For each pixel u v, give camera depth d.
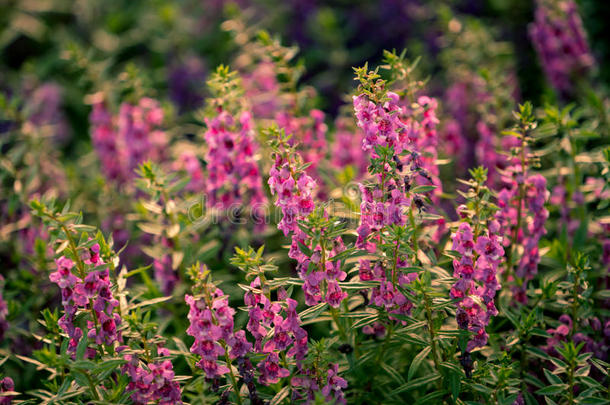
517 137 4.44
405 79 5.04
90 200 6.68
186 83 9.59
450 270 4.87
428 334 4.18
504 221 4.25
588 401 3.70
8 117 6.32
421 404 3.98
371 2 11.09
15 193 5.82
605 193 4.79
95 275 3.55
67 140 9.83
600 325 4.27
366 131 3.65
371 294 4.02
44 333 5.05
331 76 9.81
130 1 12.62
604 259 4.66
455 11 10.30
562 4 6.82
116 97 7.11
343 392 4.12
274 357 3.71
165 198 4.64
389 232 3.65
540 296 4.32
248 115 4.61
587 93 6.44
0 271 5.77
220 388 3.78
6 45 11.54
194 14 11.43
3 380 3.94
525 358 4.24
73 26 12.50
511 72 8.02
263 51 6.05
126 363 3.64
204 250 5.02
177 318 5.04
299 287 5.34
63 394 3.65
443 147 5.91
